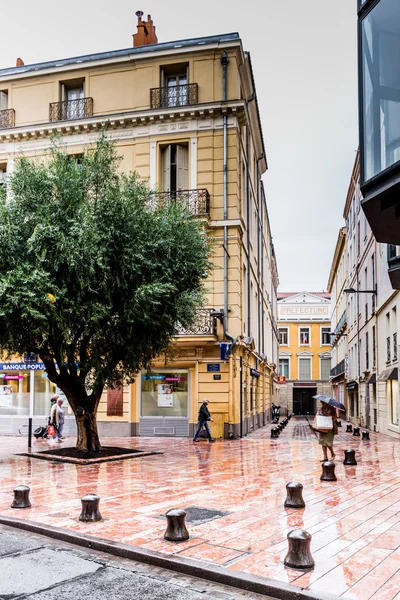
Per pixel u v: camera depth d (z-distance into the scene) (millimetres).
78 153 21406
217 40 20578
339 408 13305
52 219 13125
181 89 21016
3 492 9398
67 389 14562
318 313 64438
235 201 20203
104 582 5211
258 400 29281
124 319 13719
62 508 8070
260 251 30688
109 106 21453
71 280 13195
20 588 5023
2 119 22281
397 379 21547
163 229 14102
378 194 9250
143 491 9453
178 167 20938
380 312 25656
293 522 7215
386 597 4680
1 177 22375
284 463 13234
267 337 37062
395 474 11492
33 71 22156
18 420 21516
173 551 5930
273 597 4891
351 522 7227
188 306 14695
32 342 13750
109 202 13586
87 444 14453
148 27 23141
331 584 4969
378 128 9273
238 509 7992
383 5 9227
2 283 12055
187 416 19906
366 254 30266
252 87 23047
